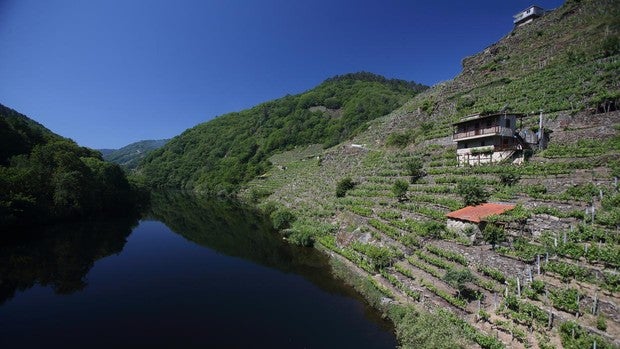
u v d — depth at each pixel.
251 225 64.81
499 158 43.66
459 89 84.56
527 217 28.34
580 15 77.88
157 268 39.59
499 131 43.25
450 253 29.52
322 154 105.31
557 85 57.47
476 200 35.16
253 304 29.30
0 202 45.94
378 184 56.25
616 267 20.83
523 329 20.00
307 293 31.31
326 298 30.08
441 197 41.12
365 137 94.06
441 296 24.92
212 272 38.03
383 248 34.28
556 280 22.30
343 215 49.81
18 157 61.72
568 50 68.81
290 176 99.38
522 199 33.03
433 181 47.34
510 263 24.95
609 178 30.05
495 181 38.59
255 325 25.53
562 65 65.00
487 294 23.78
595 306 19.00
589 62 59.94
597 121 41.53
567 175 34.09
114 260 42.62
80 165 66.00
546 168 36.47
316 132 163.62
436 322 21.47
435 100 86.12
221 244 50.84
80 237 52.62
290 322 25.89
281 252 45.09
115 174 87.19
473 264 27.27
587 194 29.44
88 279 35.69
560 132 42.97
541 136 42.56
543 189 33.06
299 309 28.09
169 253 46.12
